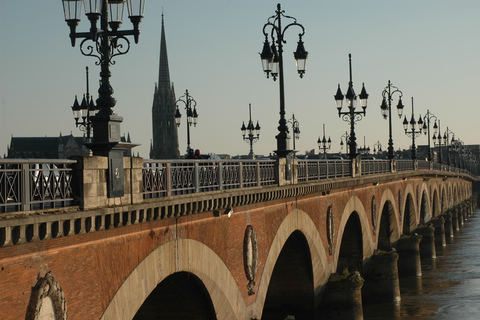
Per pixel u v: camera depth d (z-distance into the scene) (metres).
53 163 16.02
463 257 80.06
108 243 18.67
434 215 104.62
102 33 18.16
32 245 15.64
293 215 35.16
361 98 48.56
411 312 49.97
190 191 22.92
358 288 41.66
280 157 32.38
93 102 39.91
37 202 15.45
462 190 155.00
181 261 22.86
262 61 31.72
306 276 39.31
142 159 19.66
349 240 52.09
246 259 28.67
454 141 167.38
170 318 26.25
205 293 25.59
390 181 64.31
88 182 17.16
